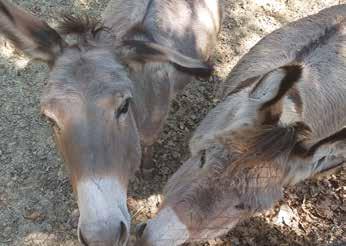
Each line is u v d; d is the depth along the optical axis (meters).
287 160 0.99
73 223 1.40
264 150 0.92
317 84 1.22
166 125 1.59
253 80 1.18
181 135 1.58
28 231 1.38
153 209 1.44
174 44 1.29
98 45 1.02
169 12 1.31
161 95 1.26
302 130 0.99
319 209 1.47
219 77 1.72
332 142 0.99
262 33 1.85
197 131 1.19
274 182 0.97
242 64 1.42
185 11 1.35
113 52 1.01
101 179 0.90
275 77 1.02
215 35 1.52
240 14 1.88
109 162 0.91
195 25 1.37
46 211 1.42
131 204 1.44
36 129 1.55
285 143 0.92
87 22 1.07
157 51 1.01
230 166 0.94
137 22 1.23
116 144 0.94
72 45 1.01
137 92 1.14
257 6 1.91
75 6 1.81
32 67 1.65
